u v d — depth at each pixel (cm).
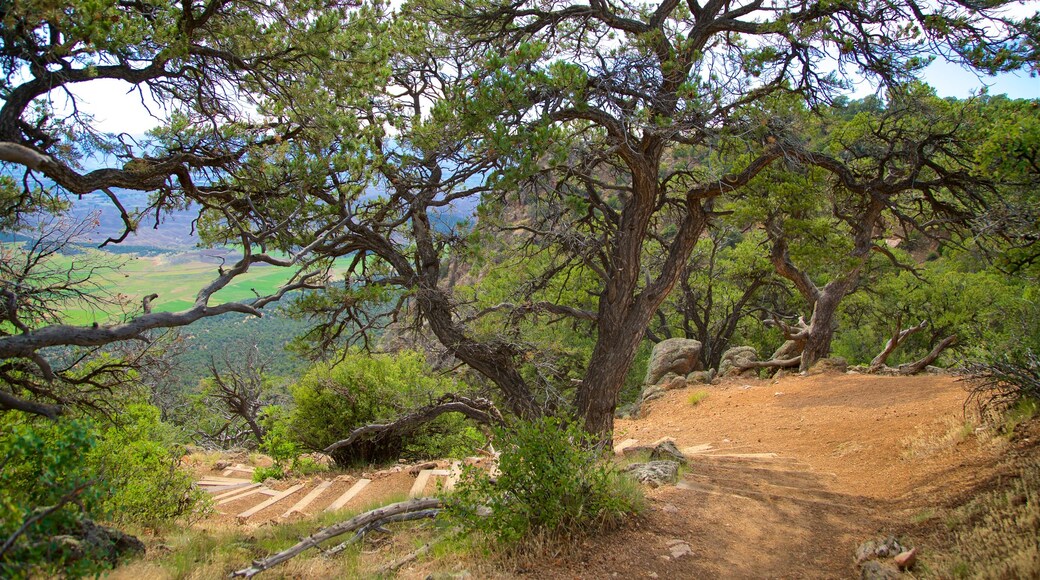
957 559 516
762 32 1026
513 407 1159
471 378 1505
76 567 412
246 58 828
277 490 1387
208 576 611
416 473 1280
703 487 845
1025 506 575
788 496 829
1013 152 675
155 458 920
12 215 766
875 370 1995
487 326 1245
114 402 910
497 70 851
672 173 1219
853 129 1591
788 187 1473
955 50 947
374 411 1595
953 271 2930
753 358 2420
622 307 1182
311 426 1656
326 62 855
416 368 1638
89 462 767
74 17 604
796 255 1548
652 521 680
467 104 873
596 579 549
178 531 833
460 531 680
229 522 1034
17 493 450
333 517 909
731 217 1591
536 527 644
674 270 1200
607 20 1114
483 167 950
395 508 787
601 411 1152
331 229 909
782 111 1040
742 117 971
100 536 562
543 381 1181
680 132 975
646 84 966
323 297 1023
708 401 2012
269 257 782
